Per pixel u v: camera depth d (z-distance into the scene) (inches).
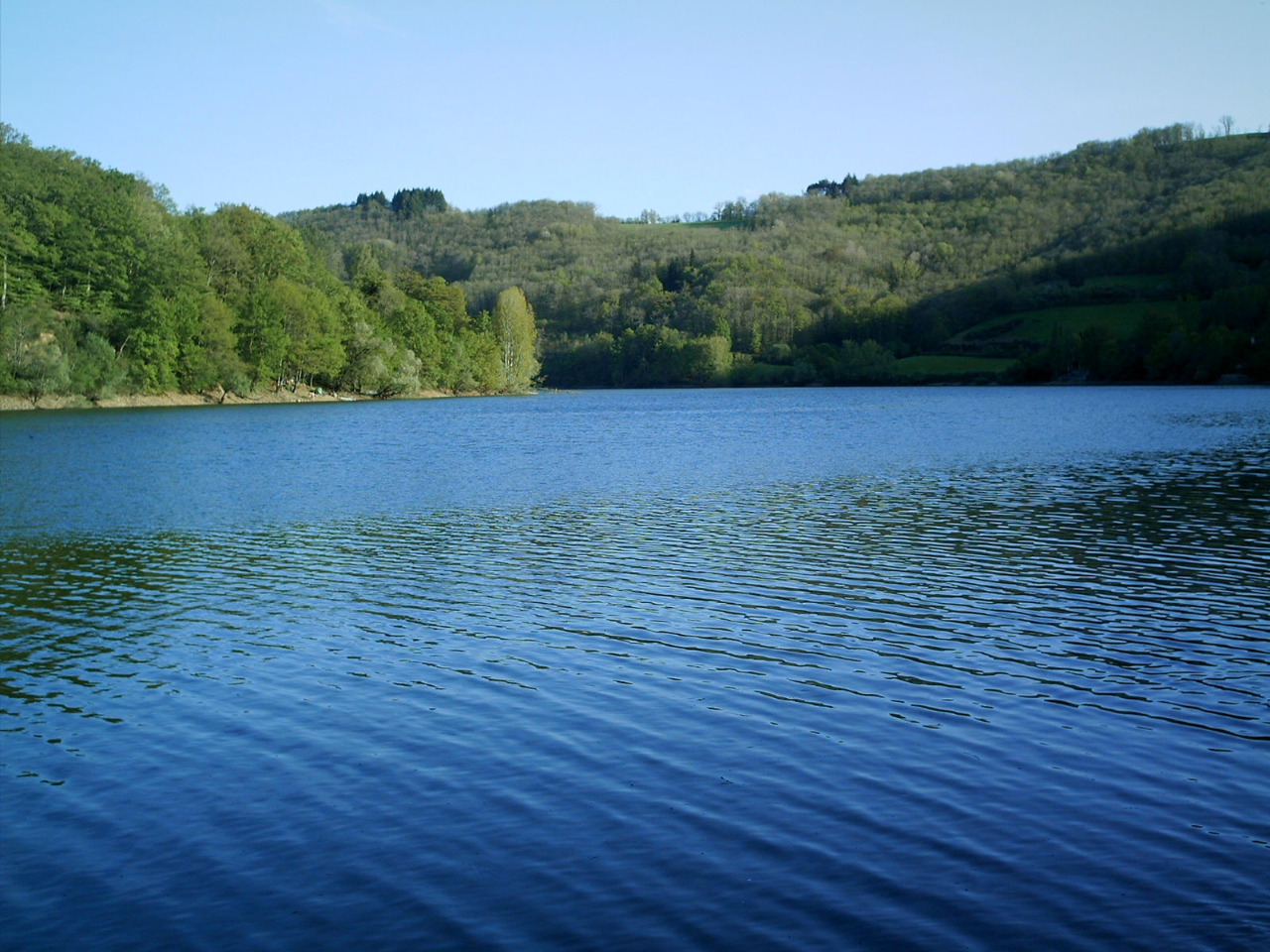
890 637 828.0
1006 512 1450.5
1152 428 2977.4
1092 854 465.4
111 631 880.3
